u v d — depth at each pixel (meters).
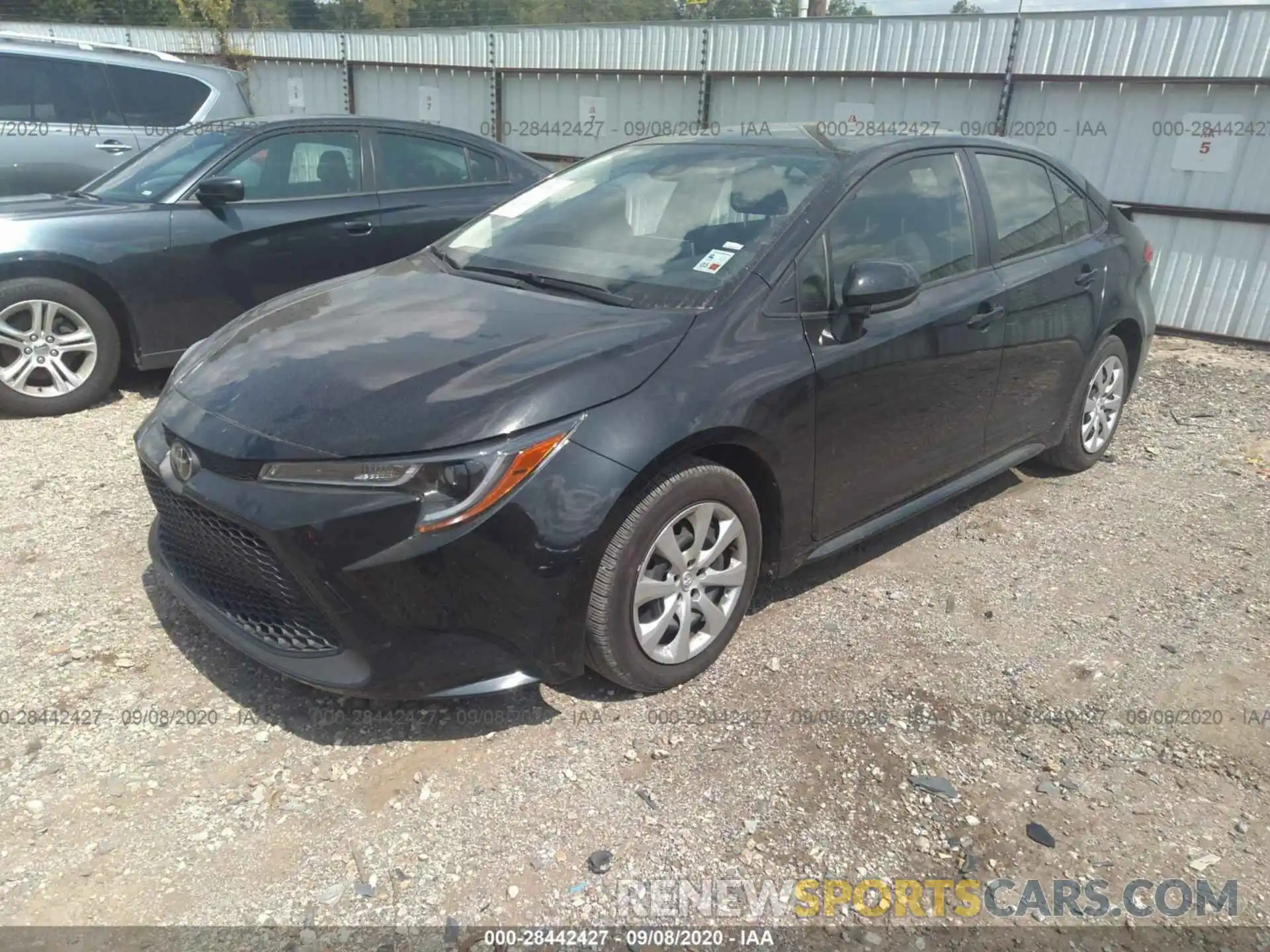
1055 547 4.23
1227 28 7.40
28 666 3.06
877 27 8.91
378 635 2.54
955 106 8.73
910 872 2.42
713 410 2.85
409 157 6.39
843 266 3.39
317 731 2.83
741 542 3.11
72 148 8.06
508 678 2.69
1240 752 2.92
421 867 2.37
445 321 3.11
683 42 10.01
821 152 3.70
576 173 4.20
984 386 3.96
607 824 2.53
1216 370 7.21
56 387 5.30
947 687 3.17
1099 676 3.27
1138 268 5.02
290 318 3.32
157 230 5.36
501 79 11.57
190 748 2.74
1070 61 8.12
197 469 2.71
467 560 2.51
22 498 4.23
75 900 2.24
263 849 2.41
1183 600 3.80
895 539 4.25
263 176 5.80
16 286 5.05
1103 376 4.95
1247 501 4.79
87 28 15.54
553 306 3.18
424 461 2.49
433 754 2.75
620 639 2.82
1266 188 7.54
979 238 3.99
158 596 3.48
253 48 14.20
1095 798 2.70
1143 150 7.99
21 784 2.58
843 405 3.28
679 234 3.48
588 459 2.62
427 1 16.98
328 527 2.47
